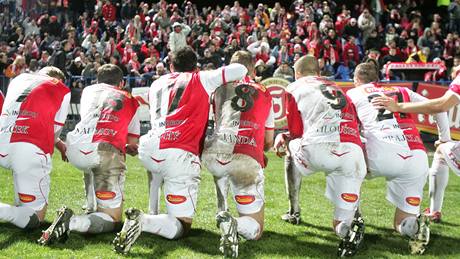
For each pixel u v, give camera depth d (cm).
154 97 471
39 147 466
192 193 455
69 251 430
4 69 1444
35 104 471
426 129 1148
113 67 513
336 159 452
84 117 480
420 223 448
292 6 1853
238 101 463
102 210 471
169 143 446
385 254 455
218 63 1429
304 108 470
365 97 496
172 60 490
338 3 2023
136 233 417
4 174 775
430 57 1603
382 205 654
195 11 1878
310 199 674
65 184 719
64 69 1460
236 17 1839
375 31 1717
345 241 439
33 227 470
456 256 458
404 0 1969
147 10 1853
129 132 505
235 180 455
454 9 1847
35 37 1742
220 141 454
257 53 1500
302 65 500
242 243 473
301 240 492
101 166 467
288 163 541
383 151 470
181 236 462
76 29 1853
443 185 565
